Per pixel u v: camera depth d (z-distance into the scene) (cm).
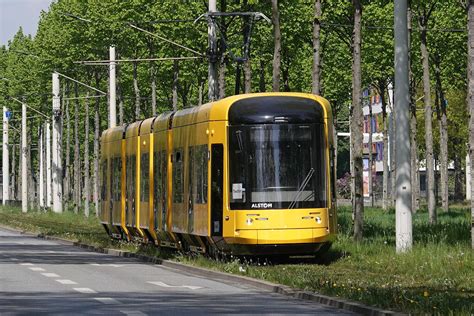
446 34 10175
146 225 6900
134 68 11500
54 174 14788
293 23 9400
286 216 5256
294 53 10000
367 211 12656
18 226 12275
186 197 5856
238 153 5303
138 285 4344
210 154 5388
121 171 7794
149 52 11094
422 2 8788
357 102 6638
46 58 13588
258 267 5016
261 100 5331
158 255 6178
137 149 7225
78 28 12712
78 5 12712
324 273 4662
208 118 5453
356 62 6662
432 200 9019
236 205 5281
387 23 10069
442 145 11600
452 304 3106
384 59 10488
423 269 4609
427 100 9162
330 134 5369
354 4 6681
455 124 15200
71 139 16888
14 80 17475
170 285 4353
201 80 11119
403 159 5478
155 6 10194
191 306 3394
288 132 5303
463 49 10356
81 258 6500
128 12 10562
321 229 5281
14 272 5112
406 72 5481
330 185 5338
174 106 10462
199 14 9856
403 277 4447
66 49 12975
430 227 7650
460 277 4278
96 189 13238
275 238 5231
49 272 5128
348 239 6506
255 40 9338
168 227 6262
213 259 5553
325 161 5328
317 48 6806
